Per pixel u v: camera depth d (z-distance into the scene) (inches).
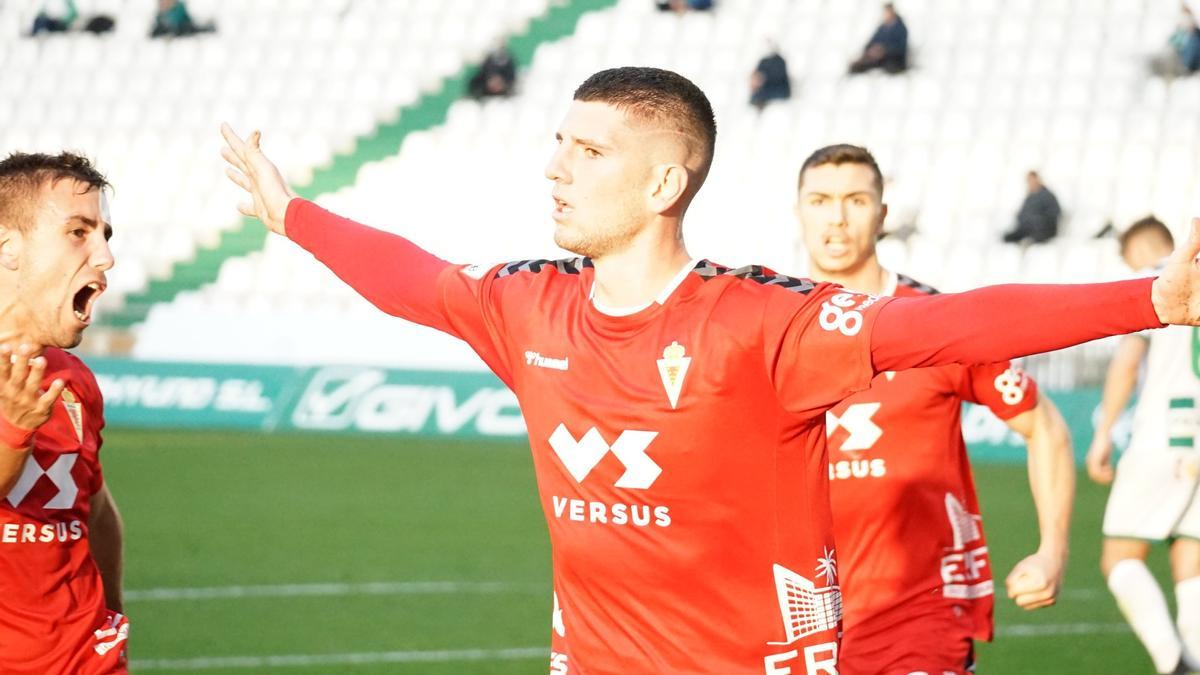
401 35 3331.7
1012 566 1339.8
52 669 476.7
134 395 2434.8
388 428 2310.5
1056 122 2827.3
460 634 1055.6
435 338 2359.7
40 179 457.7
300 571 1286.9
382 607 1146.0
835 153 635.5
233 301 2844.5
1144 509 861.2
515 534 1475.1
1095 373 2044.8
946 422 607.2
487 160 3043.8
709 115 413.7
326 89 3255.4
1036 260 2578.7
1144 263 994.7
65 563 479.5
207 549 1386.6
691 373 395.9
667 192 405.1
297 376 2381.9
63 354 505.4
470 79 3189.0
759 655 414.3
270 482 1808.6
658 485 405.1
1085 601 1204.5
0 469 420.8
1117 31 2935.5
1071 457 613.9
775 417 398.3
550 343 424.5
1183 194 2687.0
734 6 3191.4
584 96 409.1
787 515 409.7
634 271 410.9
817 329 380.5
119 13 3459.6
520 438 2247.8
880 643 593.6
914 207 2723.9
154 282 2901.1
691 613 413.7
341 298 2800.2
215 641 1028.5
